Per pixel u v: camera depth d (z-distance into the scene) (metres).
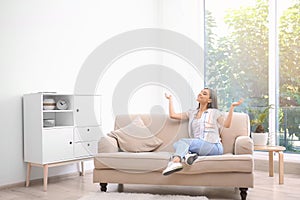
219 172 3.11
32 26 3.94
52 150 3.68
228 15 5.09
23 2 3.86
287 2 4.55
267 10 4.73
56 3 4.18
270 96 4.66
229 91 5.08
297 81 4.48
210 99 3.67
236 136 3.55
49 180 4.02
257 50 4.82
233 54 5.05
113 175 3.31
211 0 5.24
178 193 3.39
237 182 3.07
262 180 3.92
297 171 4.25
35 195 3.37
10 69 3.74
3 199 3.24
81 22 4.46
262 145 4.05
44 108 3.76
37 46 3.98
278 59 4.64
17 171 3.78
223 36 5.14
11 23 3.75
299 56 4.46
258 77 4.81
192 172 3.12
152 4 5.49
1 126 3.66
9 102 3.72
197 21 5.29
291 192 3.37
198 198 3.10
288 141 4.56
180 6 5.40
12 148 3.74
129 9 5.12
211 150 3.33
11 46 3.75
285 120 4.59
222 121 3.60
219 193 3.38
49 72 4.10
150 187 3.65
